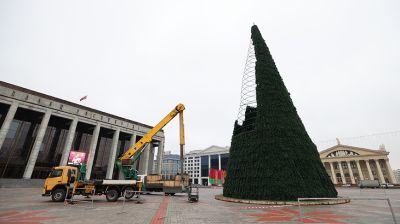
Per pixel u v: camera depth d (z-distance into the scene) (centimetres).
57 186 1859
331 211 1368
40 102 4747
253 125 2394
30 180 4153
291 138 2122
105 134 6600
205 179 13988
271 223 983
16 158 4750
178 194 3319
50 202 1773
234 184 2197
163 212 1328
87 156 6047
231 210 1437
